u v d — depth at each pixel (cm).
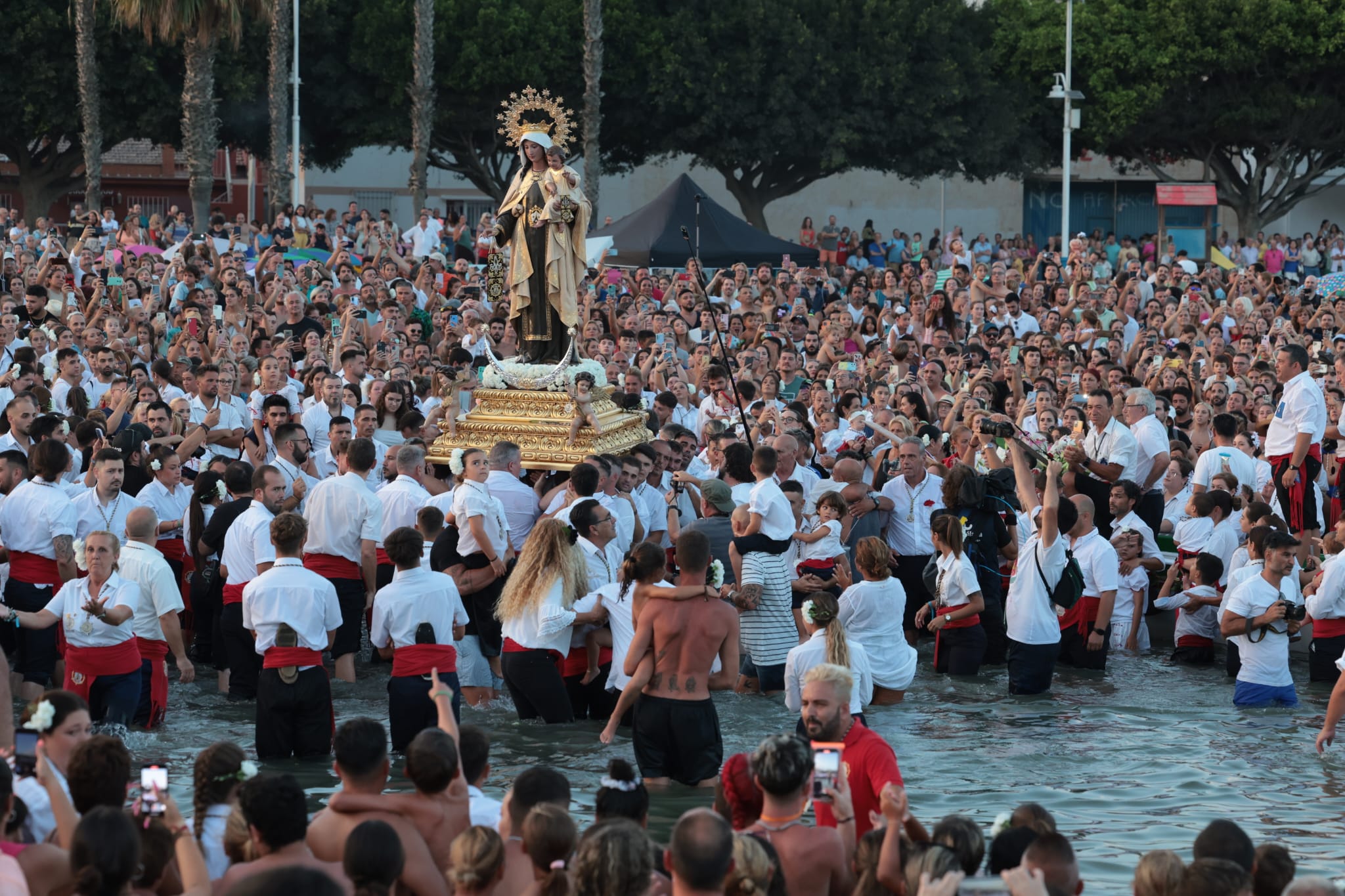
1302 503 3681
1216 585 3278
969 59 10706
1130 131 11369
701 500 3466
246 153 12512
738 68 10331
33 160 10450
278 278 5150
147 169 12556
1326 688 3056
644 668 2316
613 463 3016
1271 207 11812
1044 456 3200
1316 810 2195
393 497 3092
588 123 8719
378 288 5212
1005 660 3297
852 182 12812
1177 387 4253
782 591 2905
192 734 2606
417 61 8675
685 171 12512
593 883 1322
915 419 3775
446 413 3481
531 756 2500
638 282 6116
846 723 1766
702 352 4741
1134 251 9025
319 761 2483
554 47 10256
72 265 5644
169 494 3139
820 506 3100
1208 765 2455
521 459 3247
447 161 11419
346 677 2984
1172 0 10919
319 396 3575
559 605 2655
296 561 2506
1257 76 11169
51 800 1493
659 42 10231
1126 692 3014
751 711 2800
